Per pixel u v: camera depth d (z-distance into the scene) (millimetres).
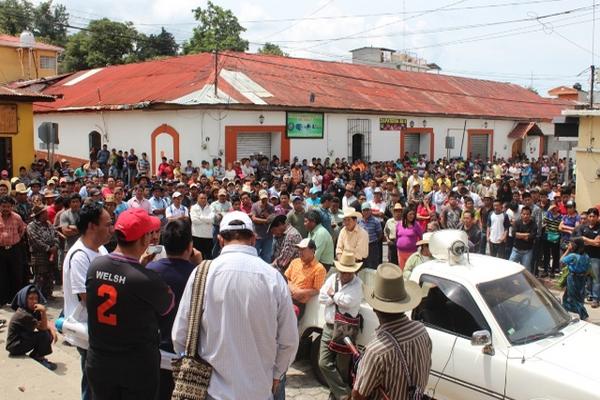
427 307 5684
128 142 22953
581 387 4488
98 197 11680
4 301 9266
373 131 26312
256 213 11398
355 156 26000
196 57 26641
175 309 3936
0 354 6543
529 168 27094
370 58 50094
